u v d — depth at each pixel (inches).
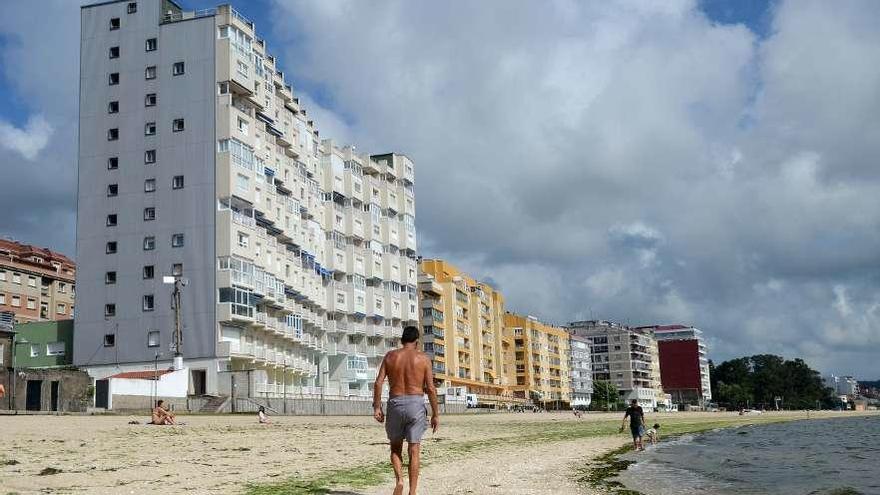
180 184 3373.5
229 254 3275.1
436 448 1371.8
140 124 3464.6
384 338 4985.2
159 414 1818.4
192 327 3235.7
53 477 749.3
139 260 3351.4
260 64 3727.9
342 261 4697.3
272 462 971.3
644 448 1573.6
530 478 893.8
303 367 4069.9
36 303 4463.6
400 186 5408.5
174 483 733.3
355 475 824.9
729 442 1980.8
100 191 3454.7
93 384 2591.0
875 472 1123.3
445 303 5930.1
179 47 3484.3
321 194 4571.9
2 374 2335.1
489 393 6663.4
